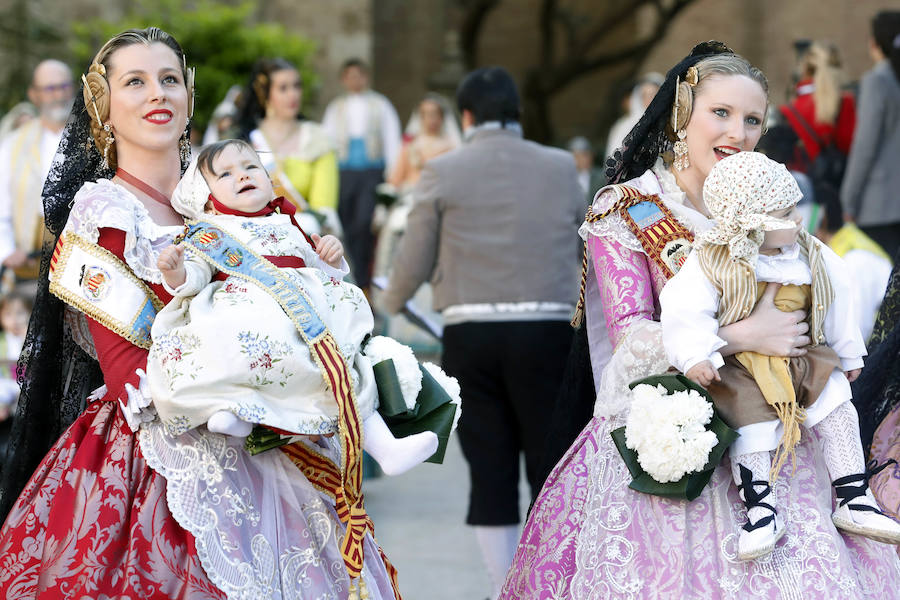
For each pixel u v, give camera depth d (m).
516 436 6.20
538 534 4.23
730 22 23.45
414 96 25.33
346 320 3.92
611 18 22.52
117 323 3.85
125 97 4.05
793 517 3.82
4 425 7.68
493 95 6.25
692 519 3.85
